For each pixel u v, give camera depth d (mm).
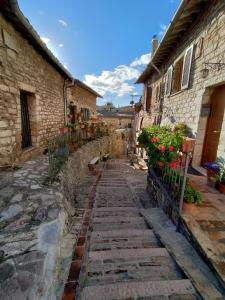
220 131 3898
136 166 10133
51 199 2799
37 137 5504
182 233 2355
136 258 1903
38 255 1695
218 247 1834
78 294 1435
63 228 2389
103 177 6723
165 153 3139
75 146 6406
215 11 3766
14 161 4176
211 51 3924
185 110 5285
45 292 1393
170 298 1362
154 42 9961
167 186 3119
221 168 3367
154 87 9539
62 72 7430
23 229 2094
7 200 2668
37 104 5426
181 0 3701
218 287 1466
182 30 5426
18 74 4258
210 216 2408
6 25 3689
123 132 18641
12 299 1279
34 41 4672
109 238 2398
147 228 2816
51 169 3506
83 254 1991
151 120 9984
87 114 13359
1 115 3639
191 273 1624
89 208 3674
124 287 1438
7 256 1660
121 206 3945
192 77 4875
